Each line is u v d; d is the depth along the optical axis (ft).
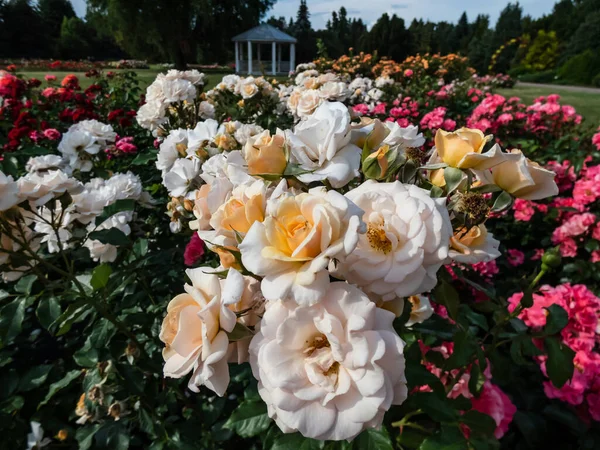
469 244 3.58
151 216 9.21
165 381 6.15
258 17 117.08
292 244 2.45
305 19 227.40
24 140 14.78
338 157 3.34
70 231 6.32
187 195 5.98
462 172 3.22
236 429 4.32
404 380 2.54
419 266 2.71
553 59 116.37
